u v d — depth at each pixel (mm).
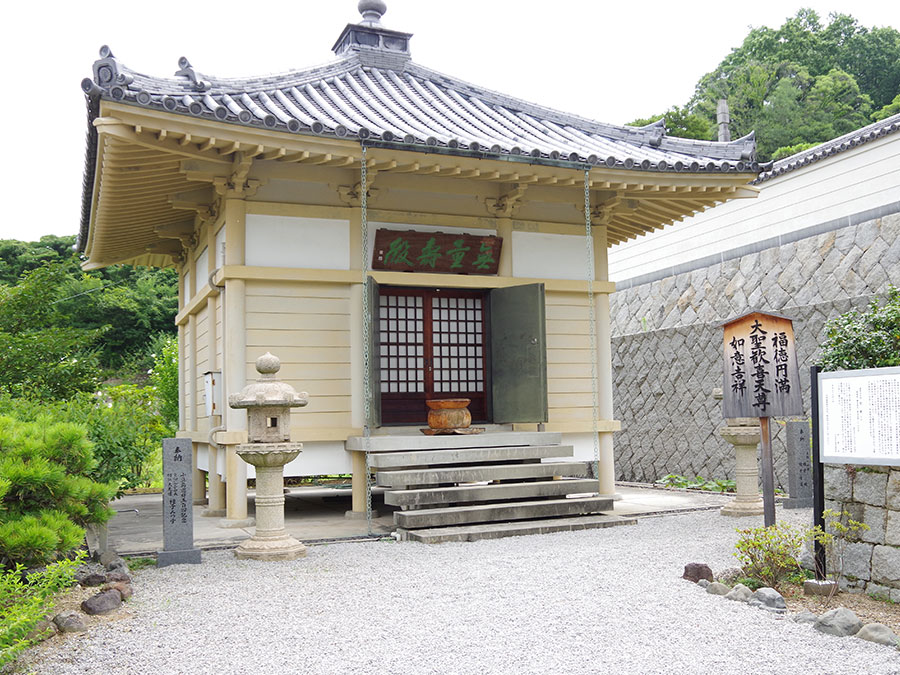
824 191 15688
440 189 10406
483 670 4074
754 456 9773
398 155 8969
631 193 10773
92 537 8297
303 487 15336
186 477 7094
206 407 10008
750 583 5797
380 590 5871
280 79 10656
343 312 9750
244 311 9234
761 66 39062
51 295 14508
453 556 7184
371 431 9641
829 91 37406
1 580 4730
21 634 4387
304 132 8250
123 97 7293
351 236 9812
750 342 7625
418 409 10531
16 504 5977
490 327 10867
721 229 18109
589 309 11203
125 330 31953
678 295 19016
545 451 9570
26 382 12203
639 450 15906
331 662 4230
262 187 9477
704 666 4102
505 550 7441
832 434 5836
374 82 12062
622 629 4762
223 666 4203
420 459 8867
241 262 9203
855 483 5867
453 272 10445
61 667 4223
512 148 9125
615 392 16812
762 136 36594
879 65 41531
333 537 8258
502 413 10570
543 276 10984
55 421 7070
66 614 4938
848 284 14766
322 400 9562
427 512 8344
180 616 5188
